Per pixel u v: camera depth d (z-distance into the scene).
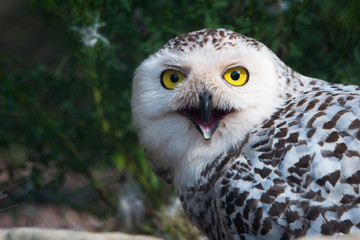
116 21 10.22
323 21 10.91
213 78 6.86
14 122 11.65
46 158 11.25
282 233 6.64
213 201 7.11
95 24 9.84
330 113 6.79
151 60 7.24
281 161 6.73
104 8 10.55
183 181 7.39
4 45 18.81
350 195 6.46
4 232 8.72
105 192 11.49
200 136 7.12
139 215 10.89
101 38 9.84
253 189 6.74
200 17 9.79
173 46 7.17
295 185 6.62
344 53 9.71
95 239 8.91
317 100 6.99
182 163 7.31
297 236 6.59
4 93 10.97
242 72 6.92
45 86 11.58
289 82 7.30
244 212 6.76
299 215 6.57
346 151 6.53
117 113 11.12
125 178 11.19
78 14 10.06
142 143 7.57
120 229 10.81
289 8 9.86
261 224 6.69
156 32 9.91
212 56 6.88
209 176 7.14
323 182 6.52
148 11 10.80
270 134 6.87
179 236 10.46
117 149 11.27
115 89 10.98
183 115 7.11
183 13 10.13
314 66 10.09
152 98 7.18
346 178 6.48
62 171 11.25
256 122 6.98
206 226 7.50
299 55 9.80
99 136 11.94
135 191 11.05
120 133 11.46
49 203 13.12
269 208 6.65
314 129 6.71
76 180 14.46
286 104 7.07
